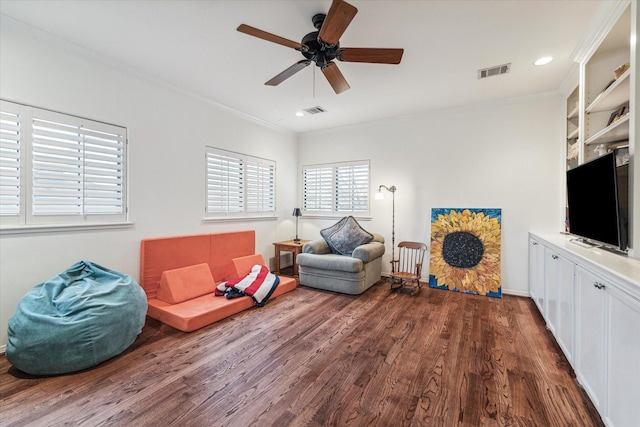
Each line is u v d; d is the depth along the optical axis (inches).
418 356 87.9
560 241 99.7
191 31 92.2
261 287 136.3
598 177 79.0
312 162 215.3
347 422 61.0
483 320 115.6
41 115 95.3
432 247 165.2
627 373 49.3
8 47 88.0
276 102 154.5
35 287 90.0
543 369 80.5
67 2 78.7
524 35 92.2
